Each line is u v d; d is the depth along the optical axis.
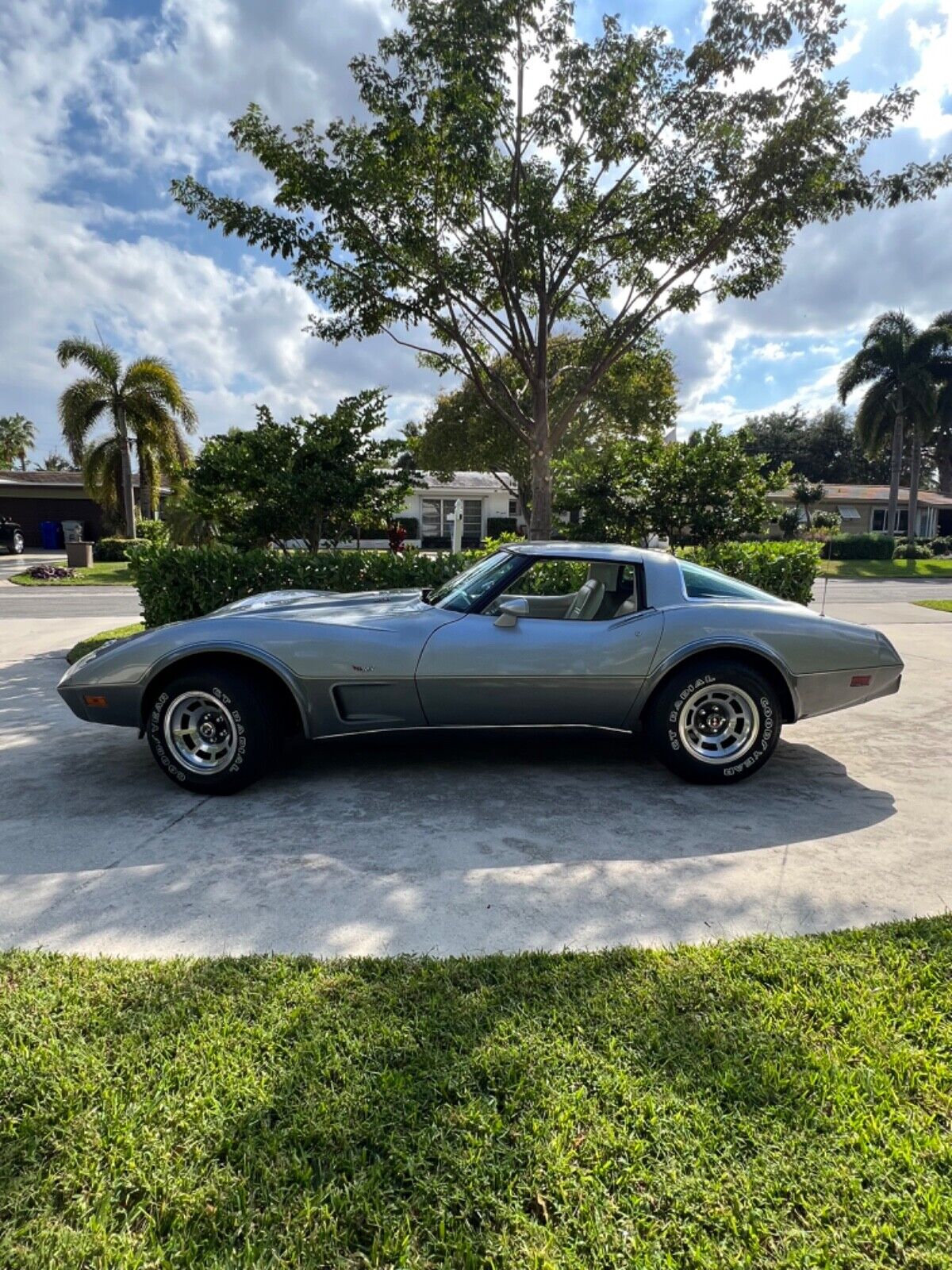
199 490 9.62
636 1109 1.70
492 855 3.13
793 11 6.99
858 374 34.72
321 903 2.71
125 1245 1.38
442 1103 1.72
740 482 9.23
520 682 3.85
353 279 8.37
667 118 7.74
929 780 4.15
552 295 8.49
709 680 3.93
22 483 32.22
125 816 3.56
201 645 3.76
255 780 3.87
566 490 9.70
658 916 2.62
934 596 17.55
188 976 2.21
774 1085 1.78
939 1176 1.53
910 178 7.97
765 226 8.11
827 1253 1.36
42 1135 1.62
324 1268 1.34
